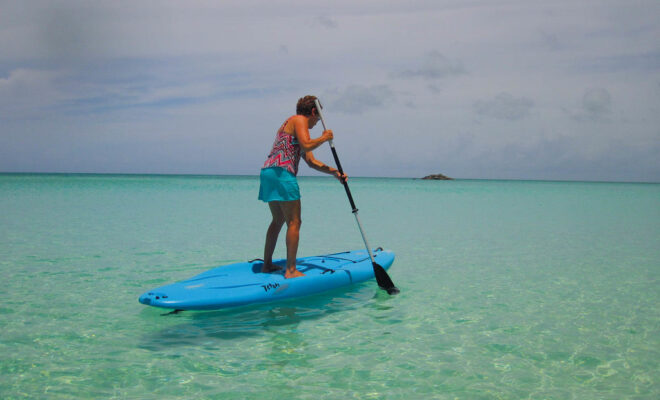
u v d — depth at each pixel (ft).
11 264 20.31
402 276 19.33
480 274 19.74
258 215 45.06
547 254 24.91
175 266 20.38
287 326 12.75
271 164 15.02
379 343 11.48
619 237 32.22
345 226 37.47
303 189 135.23
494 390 9.01
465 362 10.34
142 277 18.20
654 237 32.30
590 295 16.31
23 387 8.82
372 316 13.73
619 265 21.89
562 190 163.84
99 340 11.45
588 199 94.02
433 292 16.70
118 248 24.95
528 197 99.50
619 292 16.76
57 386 8.89
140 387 8.91
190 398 8.49
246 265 17.02
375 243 28.45
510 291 16.87
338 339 11.74
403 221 42.34
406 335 12.07
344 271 17.07
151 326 12.61
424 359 10.48
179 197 75.15
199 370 9.75
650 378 9.61
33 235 29.09
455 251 25.71
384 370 9.86
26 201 59.16
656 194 128.77
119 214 44.19
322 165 16.57
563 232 35.01
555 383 9.34
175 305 12.89
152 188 110.32
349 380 9.36
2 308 13.88
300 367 9.98
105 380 9.20
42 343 11.14
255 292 14.34
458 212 54.49
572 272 20.26
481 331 12.44
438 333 12.25
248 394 8.67
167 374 9.52
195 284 14.64
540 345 11.43
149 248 25.12
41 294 15.52
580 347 11.31
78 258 21.94
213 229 33.68
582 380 9.50
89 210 47.83
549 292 16.76
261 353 10.75
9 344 11.03
